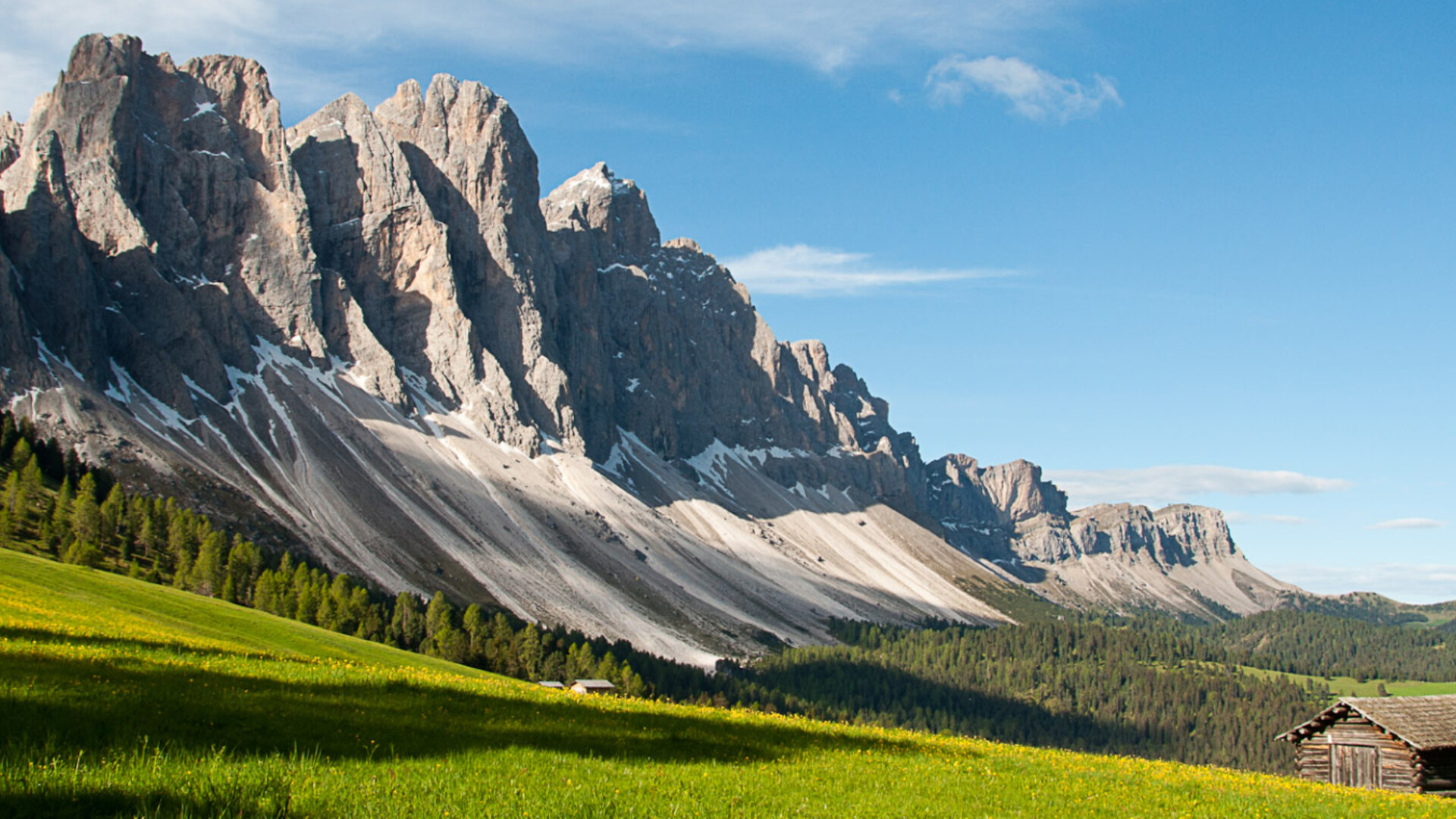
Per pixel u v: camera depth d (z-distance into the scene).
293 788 25.64
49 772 24.88
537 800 27.03
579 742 39.22
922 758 44.72
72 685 37.47
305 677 48.78
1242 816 37.72
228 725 34.22
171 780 25.34
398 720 39.03
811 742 46.12
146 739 29.27
